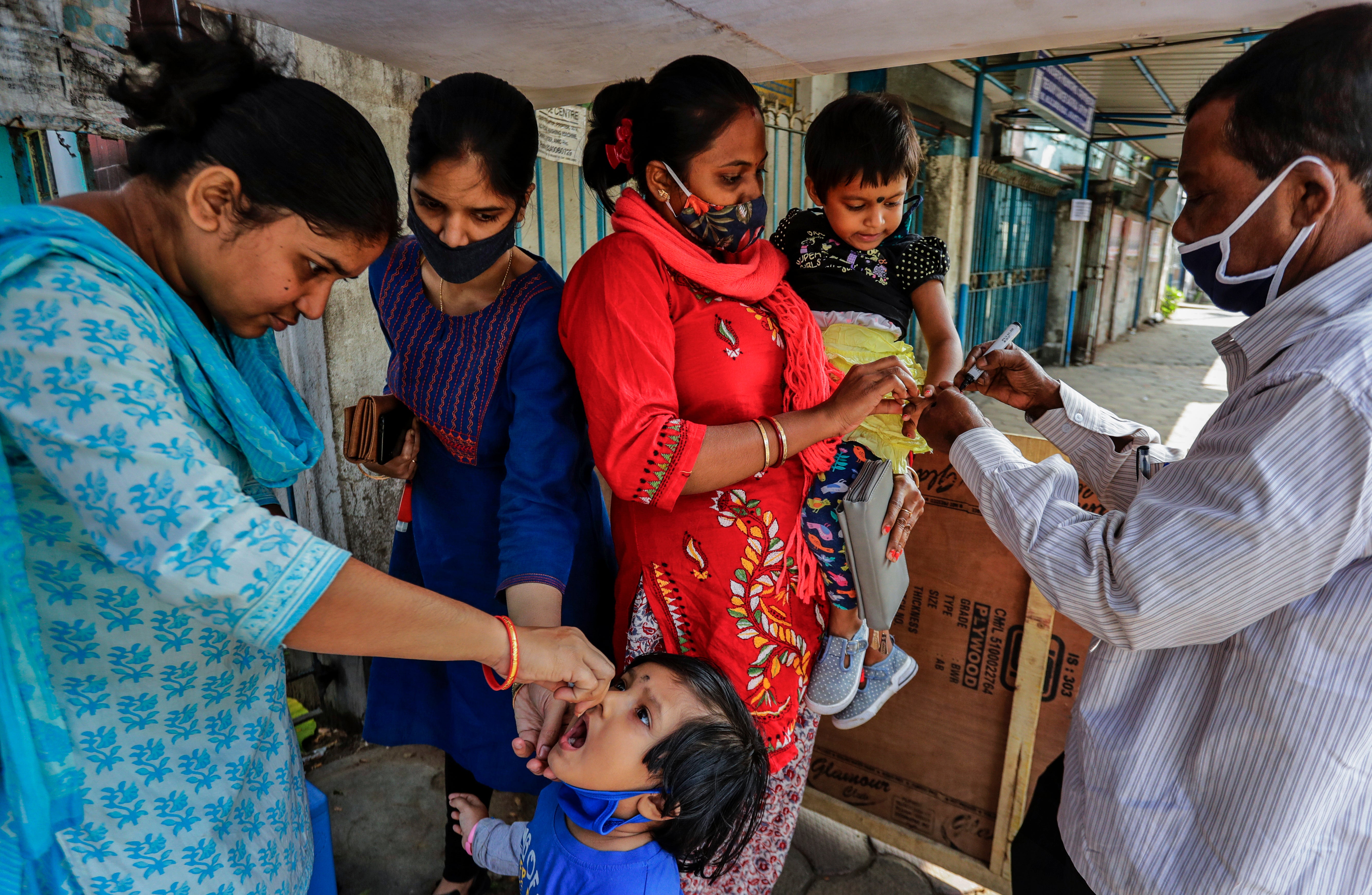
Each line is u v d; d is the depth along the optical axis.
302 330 2.46
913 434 1.58
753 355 1.38
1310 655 0.99
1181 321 22.02
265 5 1.45
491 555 1.66
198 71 0.88
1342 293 1.00
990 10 1.44
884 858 2.41
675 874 1.38
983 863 2.24
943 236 7.86
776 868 1.69
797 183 5.61
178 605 0.84
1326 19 0.99
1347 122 0.96
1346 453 0.92
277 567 0.84
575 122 3.63
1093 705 1.24
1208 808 1.10
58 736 0.92
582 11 1.47
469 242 1.35
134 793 1.00
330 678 2.81
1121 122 10.09
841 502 1.51
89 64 1.87
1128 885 1.17
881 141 1.68
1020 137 9.40
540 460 1.46
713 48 1.73
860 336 1.69
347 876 2.26
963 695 2.23
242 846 1.12
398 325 1.61
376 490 2.75
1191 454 1.12
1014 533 1.22
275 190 0.89
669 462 1.25
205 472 0.84
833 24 1.55
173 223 0.94
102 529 0.82
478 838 1.66
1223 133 1.05
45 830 0.91
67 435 0.79
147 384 0.83
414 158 1.28
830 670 1.61
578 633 1.18
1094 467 1.54
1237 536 0.97
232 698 1.08
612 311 1.28
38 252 0.81
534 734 1.46
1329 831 1.01
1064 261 12.54
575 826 1.41
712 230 1.37
